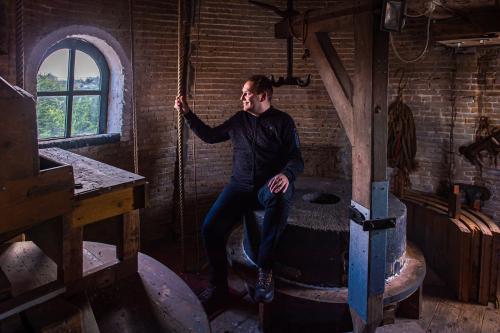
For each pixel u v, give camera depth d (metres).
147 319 2.10
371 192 2.64
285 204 3.25
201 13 5.14
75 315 1.78
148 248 5.21
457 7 3.81
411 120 5.41
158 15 4.93
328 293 3.38
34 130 1.78
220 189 5.84
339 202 3.97
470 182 5.27
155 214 5.38
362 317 2.87
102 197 2.07
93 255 2.41
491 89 4.98
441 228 4.60
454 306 4.10
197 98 5.38
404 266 3.74
